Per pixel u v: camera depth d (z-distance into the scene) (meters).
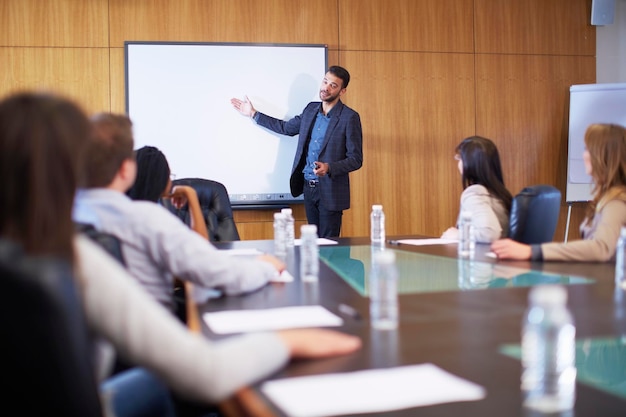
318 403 1.02
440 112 6.29
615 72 6.59
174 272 1.92
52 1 5.64
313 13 6.02
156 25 5.77
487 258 2.79
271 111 5.95
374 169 6.19
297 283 2.20
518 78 6.43
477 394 1.05
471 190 3.40
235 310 1.75
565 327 1.39
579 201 6.30
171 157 5.81
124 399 1.30
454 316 1.63
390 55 6.17
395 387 1.09
